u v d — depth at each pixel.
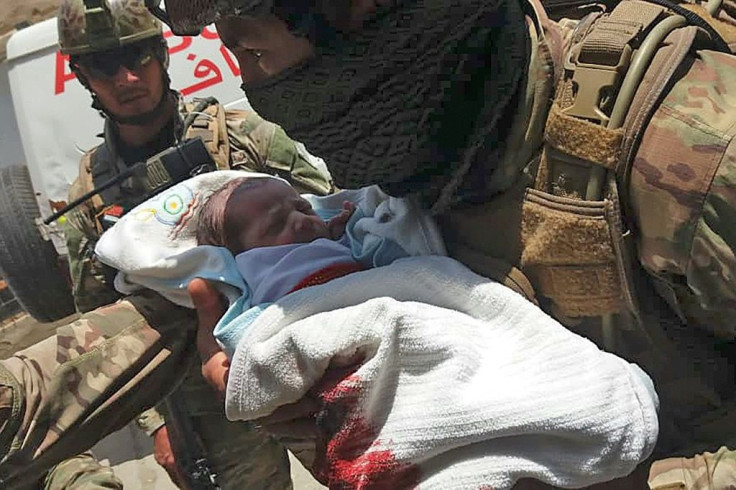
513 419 0.86
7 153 3.67
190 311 1.24
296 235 1.19
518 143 0.89
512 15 0.88
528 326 0.91
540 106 0.87
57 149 2.88
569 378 0.87
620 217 0.84
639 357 0.95
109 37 1.96
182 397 1.96
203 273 1.14
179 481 2.07
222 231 1.22
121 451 3.06
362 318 0.93
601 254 0.86
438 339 0.91
